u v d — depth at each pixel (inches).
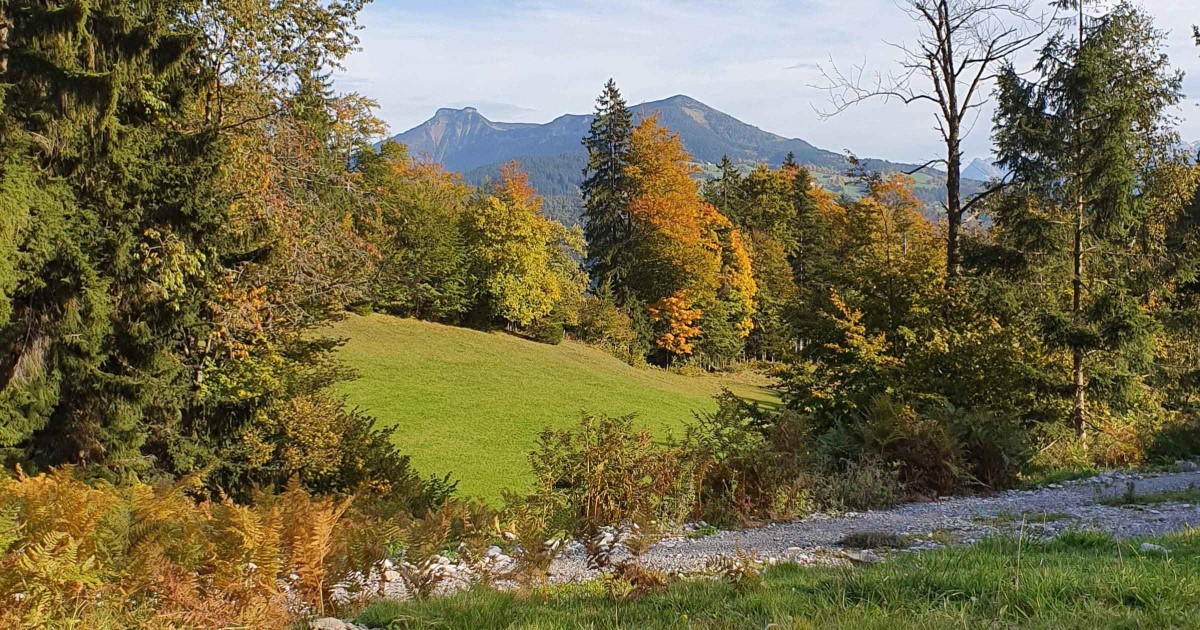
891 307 772.6
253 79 660.7
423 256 1935.3
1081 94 741.9
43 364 529.3
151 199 567.8
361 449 622.5
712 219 2372.0
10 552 193.9
